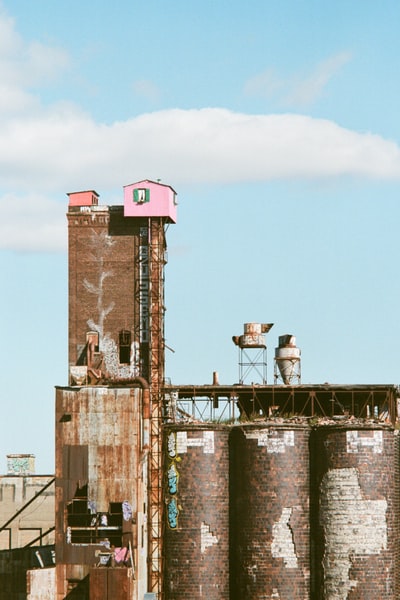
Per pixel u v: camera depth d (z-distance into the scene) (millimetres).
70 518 126000
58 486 122312
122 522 122875
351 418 127938
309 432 126438
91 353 133250
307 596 123500
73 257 135250
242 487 125312
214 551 124875
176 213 138125
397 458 127938
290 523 123688
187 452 126188
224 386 133375
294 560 123375
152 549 126688
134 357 133000
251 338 137500
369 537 122125
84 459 122375
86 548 120875
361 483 122812
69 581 120938
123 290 134375
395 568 124250
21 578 132375
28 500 159250
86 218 135625
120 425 122625
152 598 122875
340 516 122750
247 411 144875
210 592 124250
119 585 116000
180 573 124750
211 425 126625
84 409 123000
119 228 135125
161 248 134625
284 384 137875
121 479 121938
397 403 140125
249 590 123500
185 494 125688
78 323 134500
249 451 125188
